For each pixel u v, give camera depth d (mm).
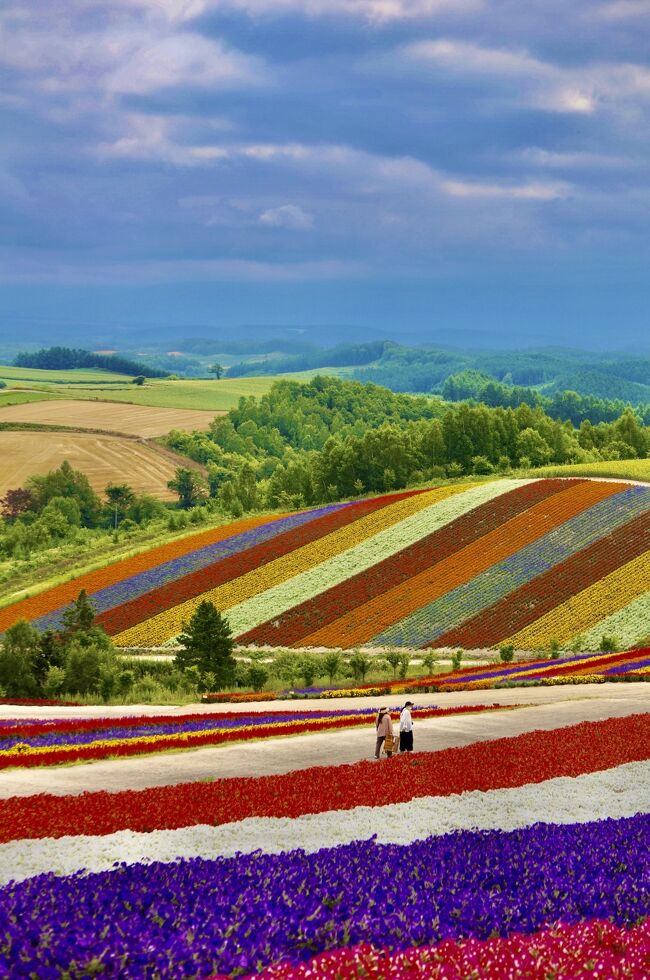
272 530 118188
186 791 26266
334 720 41969
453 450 182125
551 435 188625
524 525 104625
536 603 86688
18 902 15297
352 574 99312
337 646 84062
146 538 141750
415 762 31047
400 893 17141
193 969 13289
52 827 21922
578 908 16516
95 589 105250
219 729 40000
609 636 78438
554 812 25078
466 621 85500
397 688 60594
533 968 13297
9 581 123750
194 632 70000
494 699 51562
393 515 115375
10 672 64312
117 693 64062
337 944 14594
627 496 108750
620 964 13469
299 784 27391
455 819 24281
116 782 29297
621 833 22344
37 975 12531
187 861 19438
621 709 44281
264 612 93062
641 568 89938
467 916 15789
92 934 13992
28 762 32094
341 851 20344
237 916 15414
